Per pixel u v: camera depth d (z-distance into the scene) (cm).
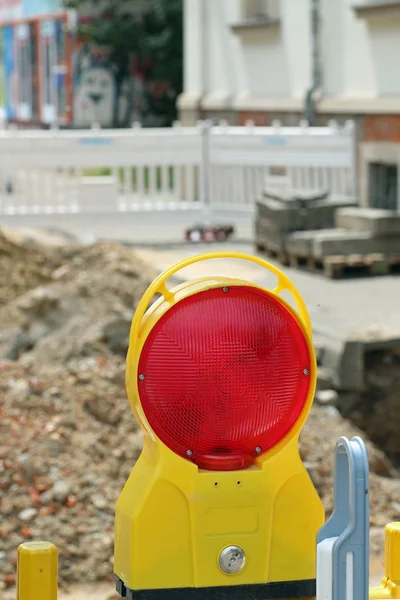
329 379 1086
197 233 1802
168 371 357
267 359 366
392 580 381
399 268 1490
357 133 1892
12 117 4656
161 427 357
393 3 1747
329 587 319
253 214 1853
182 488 355
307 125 1972
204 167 1881
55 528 783
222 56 2303
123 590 367
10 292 1292
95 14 3756
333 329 1131
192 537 356
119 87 3841
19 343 1126
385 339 1098
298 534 366
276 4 2105
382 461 973
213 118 2338
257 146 1842
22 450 827
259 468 363
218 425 362
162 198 1909
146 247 1755
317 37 1966
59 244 1606
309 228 1534
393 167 1848
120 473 847
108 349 1094
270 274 1453
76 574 765
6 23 4641
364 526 317
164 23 3700
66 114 3859
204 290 360
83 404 901
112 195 1852
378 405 1098
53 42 3962
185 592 358
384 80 1819
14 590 740
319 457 919
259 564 362
